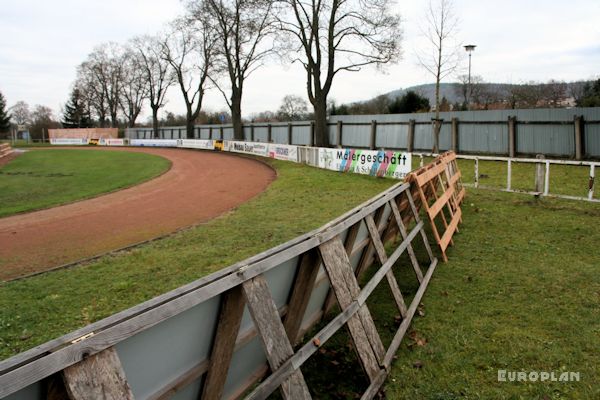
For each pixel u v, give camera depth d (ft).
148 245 29.43
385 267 16.06
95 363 6.05
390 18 89.92
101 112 274.77
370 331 13.46
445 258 23.70
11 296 20.75
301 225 32.48
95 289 21.29
